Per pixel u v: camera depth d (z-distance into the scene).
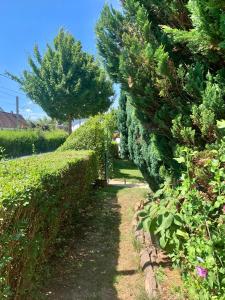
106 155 14.20
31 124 62.72
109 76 4.91
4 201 2.88
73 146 13.12
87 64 37.59
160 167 5.05
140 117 4.72
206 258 2.82
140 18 4.11
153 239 5.63
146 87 4.20
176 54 4.34
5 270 3.07
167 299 3.70
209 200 3.27
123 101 12.16
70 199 6.64
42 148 39.41
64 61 37.19
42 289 4.34
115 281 4.57
